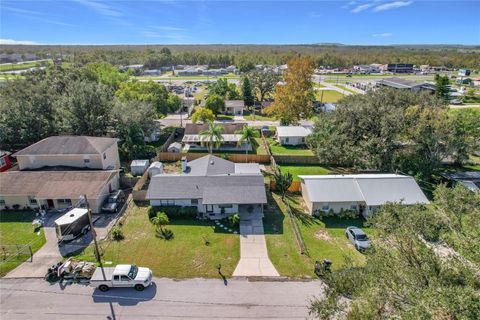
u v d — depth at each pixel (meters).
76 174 35.72
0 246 27.25
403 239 14.04
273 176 41.06
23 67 171.62
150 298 21.50
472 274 11.15
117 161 44.66
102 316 20.03
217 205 31.91
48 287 22.52
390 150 39.47
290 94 62.88
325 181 34.12
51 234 29.11
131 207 34.16
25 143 49.06
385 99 46.31
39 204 32.81
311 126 63.94
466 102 94.00
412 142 38.69
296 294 21.89
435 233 15.52
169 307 20.77
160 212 30.55
